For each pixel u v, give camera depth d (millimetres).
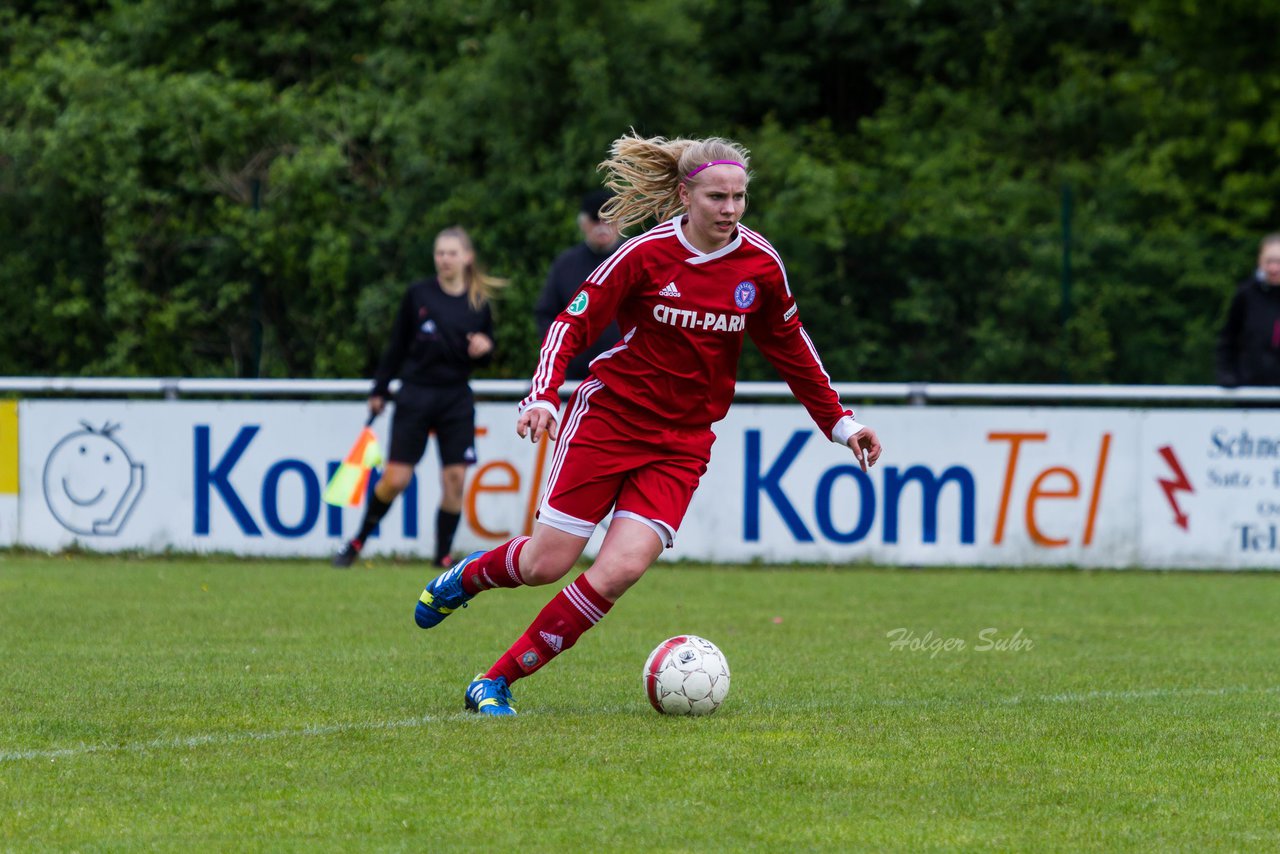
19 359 46906
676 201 19031
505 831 13703
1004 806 14734
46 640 25984
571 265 35000
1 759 16422
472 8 68750
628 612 30875
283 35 73188
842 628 28781
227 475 40250
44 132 53000
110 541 40625
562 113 62062
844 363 45438
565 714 19219
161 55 72875
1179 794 15289
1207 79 73625
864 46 82312
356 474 37938
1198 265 45500
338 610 30188
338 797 14852
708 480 40062
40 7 75688
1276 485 39812
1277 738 18062
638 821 14023
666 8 64438
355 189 62719
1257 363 40625
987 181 74938
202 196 57938
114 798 14805
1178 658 25438
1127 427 39875
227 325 45906
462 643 26000
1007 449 39844
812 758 16609
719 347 18750
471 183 60969
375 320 45031
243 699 20172
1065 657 25469
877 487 39906
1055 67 83188
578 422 19047
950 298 45438
